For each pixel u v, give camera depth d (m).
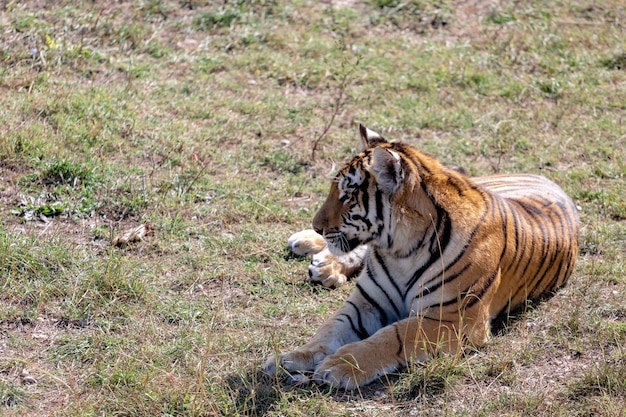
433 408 8.05
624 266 10.84
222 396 8.02
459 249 8.91
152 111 14.52
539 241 9.84
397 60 17.67
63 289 9.68
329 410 7.94
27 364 8.42
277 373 8.34
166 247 10.84
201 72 16.41
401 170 8.81
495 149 14.59
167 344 8.89
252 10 18.75
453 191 9.05
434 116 15.62
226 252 10.92
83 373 8.37
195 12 18.34
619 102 16.42
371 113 15.65
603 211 12.49
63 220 11.23
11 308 9.31
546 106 16.31
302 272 10.64
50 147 12.48
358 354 8.45
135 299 9.66
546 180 11.70
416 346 8.63
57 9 17.33
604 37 18.88
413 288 9.14
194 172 12.77
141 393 8.00
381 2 19.69
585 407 7.98
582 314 9.68
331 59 17.38
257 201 12.27
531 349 9.01
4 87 14.30
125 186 12.00
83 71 15.54
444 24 19.30
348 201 9.23
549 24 19.42
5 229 10.80
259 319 9.52
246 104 15.34
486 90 16.86
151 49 16.84
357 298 9.49
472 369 8.61
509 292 9.58
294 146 14.23
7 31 16.05
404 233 9.00
